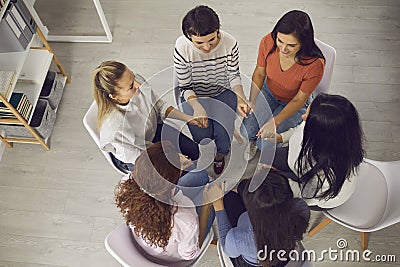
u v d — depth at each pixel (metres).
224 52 2.21
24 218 2.82
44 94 2.95
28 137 2.97
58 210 2.83
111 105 2.12
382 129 2.96
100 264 2.67
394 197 2.14
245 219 2.00
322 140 1.84
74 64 3.33
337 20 3.40
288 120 2.34
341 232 2.66
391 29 3.35
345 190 2.03
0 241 2.76
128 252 1.98
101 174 2.93
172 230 1.86
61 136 3.05
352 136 1.83
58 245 2.73
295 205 1.89
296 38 2.06
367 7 3.45
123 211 1.88
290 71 2.25
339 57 3.25
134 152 2.04
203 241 2.12
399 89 3.10
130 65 3.31
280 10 3.47
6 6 2.52
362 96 3.09
